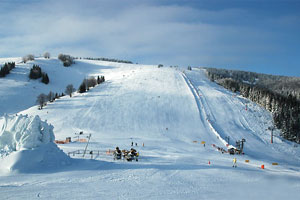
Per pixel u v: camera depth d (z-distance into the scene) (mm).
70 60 190625
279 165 44344
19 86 124375
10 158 22750
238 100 107750
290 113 89562
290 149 68125
